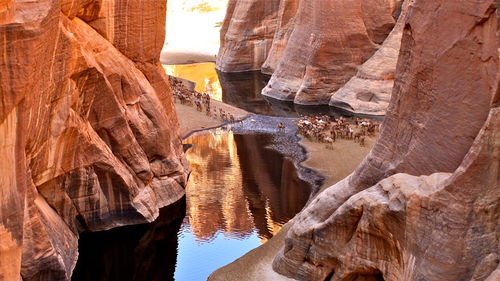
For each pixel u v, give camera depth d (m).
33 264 20.48
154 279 23.89
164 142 29.55
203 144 39.00
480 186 15.84
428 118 18.83
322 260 20.31
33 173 22.31
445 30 18.20
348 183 21.34
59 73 22.20
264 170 34.12
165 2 32.38
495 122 15.49
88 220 25.94
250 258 23.34
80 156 24.75
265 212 28.78
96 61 25.97
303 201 29.98
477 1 17.08
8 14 15.71
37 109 20.17
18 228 16.64
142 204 27.19
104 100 25.81
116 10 28.55
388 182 18.42
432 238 16.50
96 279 24.17
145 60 31.09
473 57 17.28
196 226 27.50
